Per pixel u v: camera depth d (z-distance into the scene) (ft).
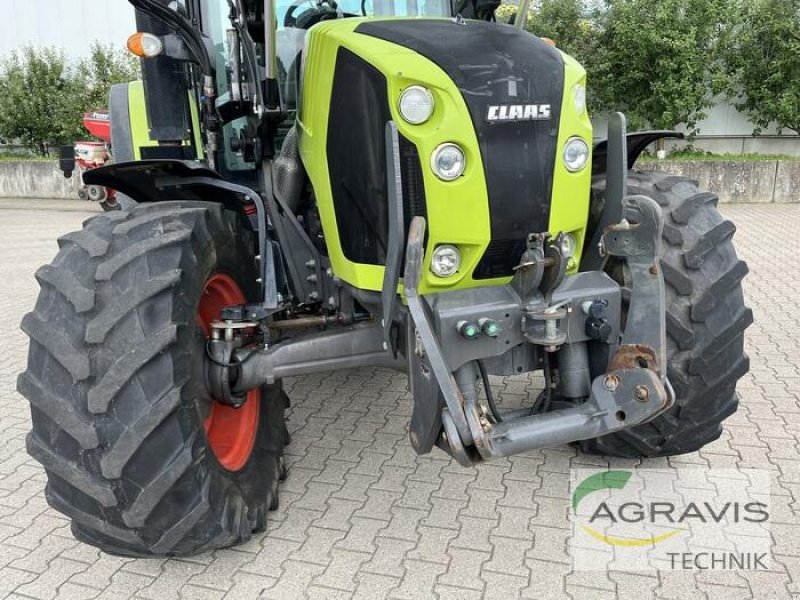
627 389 8.11
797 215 32.22
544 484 10.65
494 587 8.46
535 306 7.99
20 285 23.84
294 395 14.25
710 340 9.84
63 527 10.02
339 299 9.66
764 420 12.41
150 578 8.86
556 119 8.23
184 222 8.30
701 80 39.06
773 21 37.93
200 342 8.61
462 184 7.93
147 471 7.62
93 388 7.48
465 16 12.35
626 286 9.00
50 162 46.29
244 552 9.26
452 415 7.48
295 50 11.41
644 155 40.52
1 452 12.25
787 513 9.73
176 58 10.78
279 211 10.14
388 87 8.00
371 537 9.50
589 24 40.27
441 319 7.81
